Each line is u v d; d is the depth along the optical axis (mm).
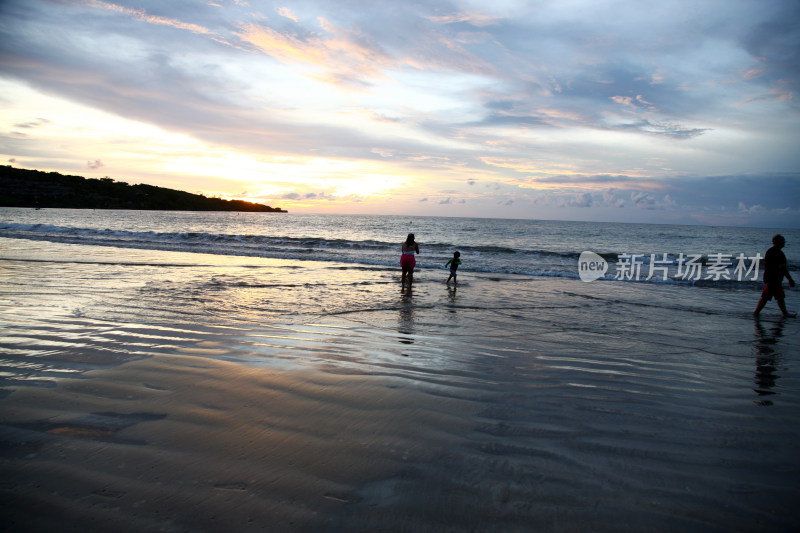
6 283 9477
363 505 2178
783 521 2176
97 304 7402
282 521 2037
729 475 2609
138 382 3770
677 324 7566
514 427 3164
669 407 3697
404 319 7309
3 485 2246
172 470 2428
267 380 3941
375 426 3080
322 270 14375
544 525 2080
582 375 4512
